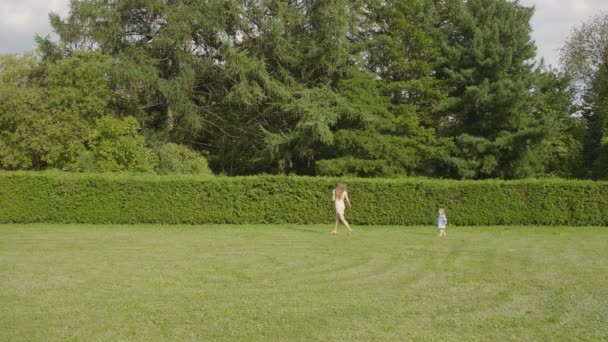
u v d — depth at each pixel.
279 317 7.41
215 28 28.50
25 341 6.40
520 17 33.44
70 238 17.25
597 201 23.03
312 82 31.17
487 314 7.61
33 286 9.40
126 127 26.31
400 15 30.62
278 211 23.03
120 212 22.47
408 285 9.65
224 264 11.90
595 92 40.56
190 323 7.14
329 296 8.70
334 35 28.91
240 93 28.69
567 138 38.22
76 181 22.45
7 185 22.17
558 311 7.79
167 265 11.72
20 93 26.22
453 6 33.47
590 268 11.59
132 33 29.89
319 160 29.52
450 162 30.47
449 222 23.05
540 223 23.08
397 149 28.22
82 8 27.75
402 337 6.55
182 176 23.23
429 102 32.09
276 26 29.03
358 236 18.28
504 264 12.11
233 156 34.41
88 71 26.17
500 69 30.92
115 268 11.31
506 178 32.22
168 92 28.27
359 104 28.11
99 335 6.62
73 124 26.11
